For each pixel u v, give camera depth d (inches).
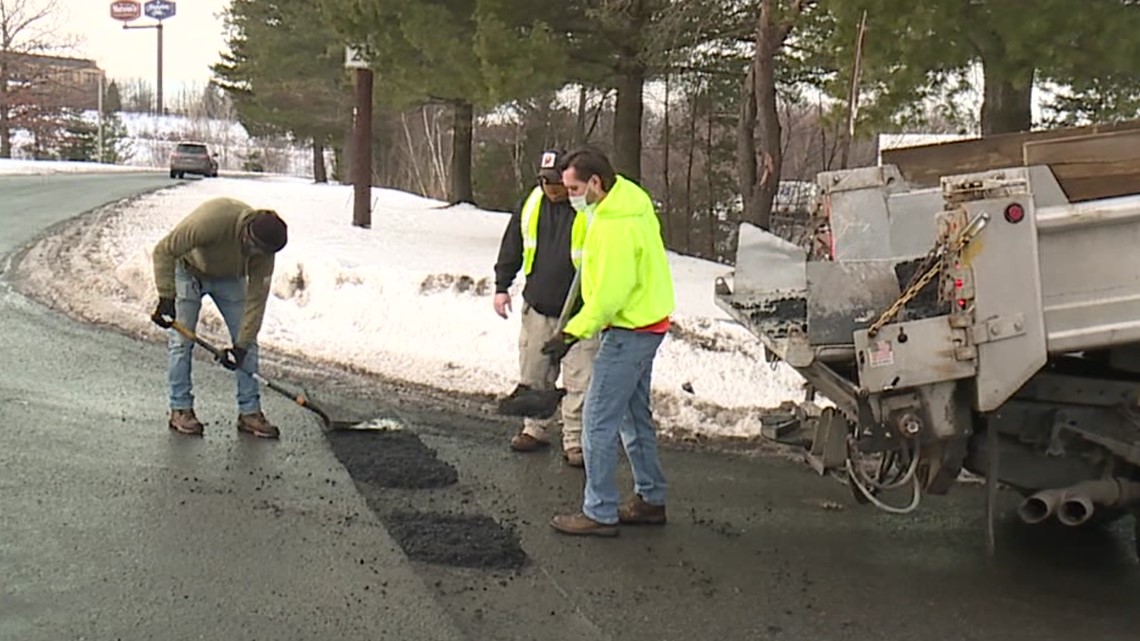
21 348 323.9
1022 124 464.1
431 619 163.2
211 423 261.4
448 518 209.0
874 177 241.4
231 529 193.8
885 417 174.7
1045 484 189.3
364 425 266.4
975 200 170.7
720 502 230.4
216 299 257.0
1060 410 186.9
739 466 257.9
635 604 174.4
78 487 209.3
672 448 271.3
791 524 217.8
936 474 183.6
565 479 241.1
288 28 1364.4
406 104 749.3
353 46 613.6
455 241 617.6
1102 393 185.2
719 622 169.0
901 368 172.2
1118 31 384.5
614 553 197.0
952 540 211.6
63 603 159.3
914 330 171.9
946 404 173.8
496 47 546.6
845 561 198.2
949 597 182.9
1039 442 187.9
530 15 585.9
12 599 159.6
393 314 387.2
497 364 344.5
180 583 169.5
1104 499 183.2
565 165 200.1
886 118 424.8
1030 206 168.1
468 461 250.1
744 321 221.9
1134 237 171.5
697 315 375.6
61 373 299.0
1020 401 187.6
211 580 171.3
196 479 219.6
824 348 184.2
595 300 197.0
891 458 193.3
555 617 167.3
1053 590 187.5
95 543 182.7
